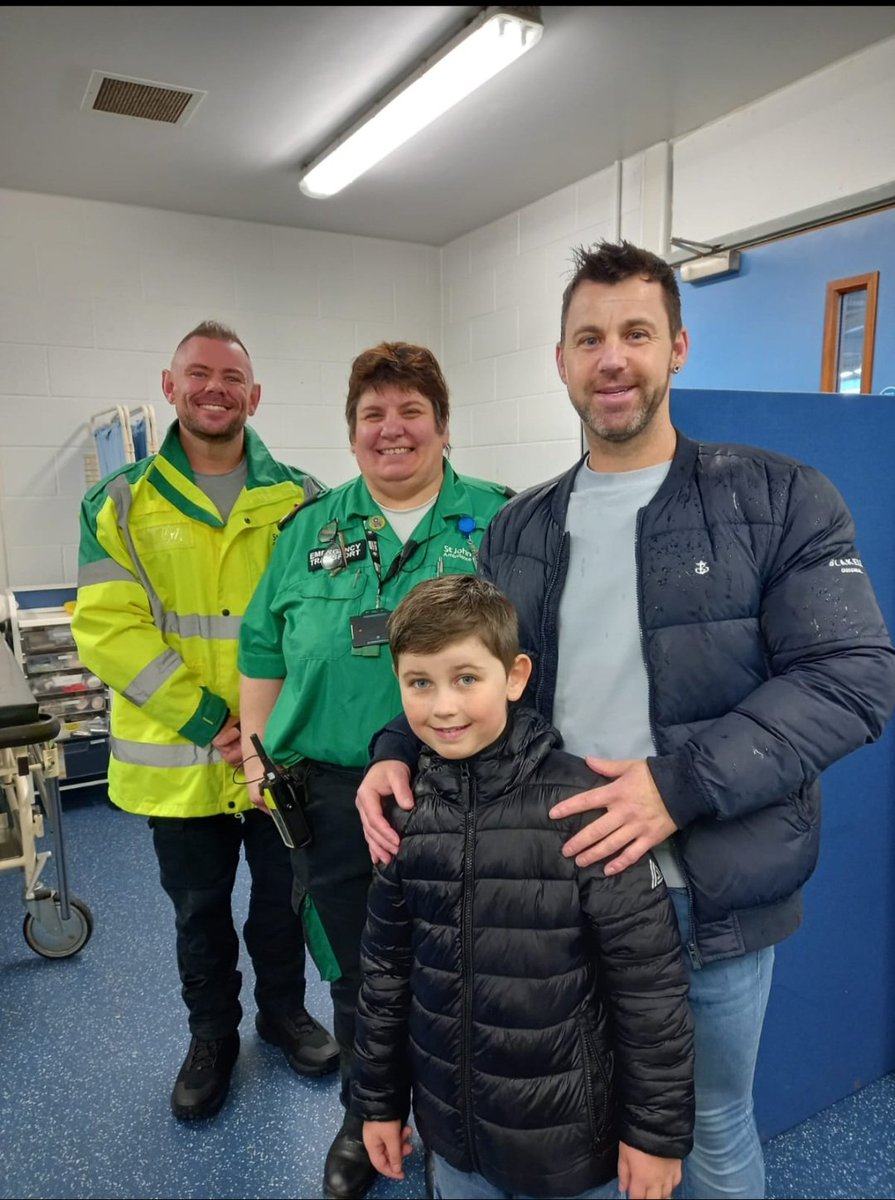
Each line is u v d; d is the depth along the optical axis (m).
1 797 2.72
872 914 1.69
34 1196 1.55
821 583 0.99
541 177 3.46
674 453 1.11
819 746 0.93
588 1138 1.00
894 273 2.43
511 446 4.12
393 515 1.47
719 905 1.02
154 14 2.18
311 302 4.17
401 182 3.50
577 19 2.26
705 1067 1.12
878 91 2.41
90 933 2.38
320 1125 1.72
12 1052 1.97
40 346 3.60
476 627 1.00
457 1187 1.15
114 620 1.67
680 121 2.94
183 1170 1.61
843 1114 1.71
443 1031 1.04
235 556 1.77
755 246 2.80
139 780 1.73
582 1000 1.00
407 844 1.07
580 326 1.04
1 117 2.80
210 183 3.44
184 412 1.71
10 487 3.61
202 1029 1.79
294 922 1.87
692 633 1.03
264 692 1.59
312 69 2.51
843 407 1.45
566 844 0.97
